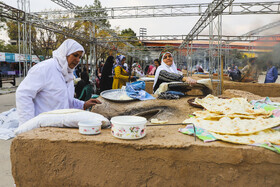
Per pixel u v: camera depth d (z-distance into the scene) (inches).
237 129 56.1
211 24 280.4
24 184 50.9
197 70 554.6
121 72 237.9
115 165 47.6
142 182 47.4
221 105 89.0
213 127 59.6
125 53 896.3
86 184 48.9
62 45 87.7
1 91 458.9
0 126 181.6
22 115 75.9
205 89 124.1
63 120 59.6
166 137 51.8
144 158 46.8
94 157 48.1
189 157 45.9
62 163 48.9
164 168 46.6
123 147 46.9
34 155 49.5
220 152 45.2
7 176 100.2
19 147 49.8
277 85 222.4
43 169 49.6
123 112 107.9
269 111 75.2
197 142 47.9
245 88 226.8
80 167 48.7
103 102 120.0
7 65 1095.0
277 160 44.0
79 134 53.2
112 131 50.8
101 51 832.9
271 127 56.4
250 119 67.2
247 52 571.2
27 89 77.0
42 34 577.3
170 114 92.6
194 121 67.5
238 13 326.0
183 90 130.6
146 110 105.0
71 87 96.7
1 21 628.7
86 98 189.0
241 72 310.7
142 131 49.7
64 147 48.6
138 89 131.3
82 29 649.0
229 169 45.3
